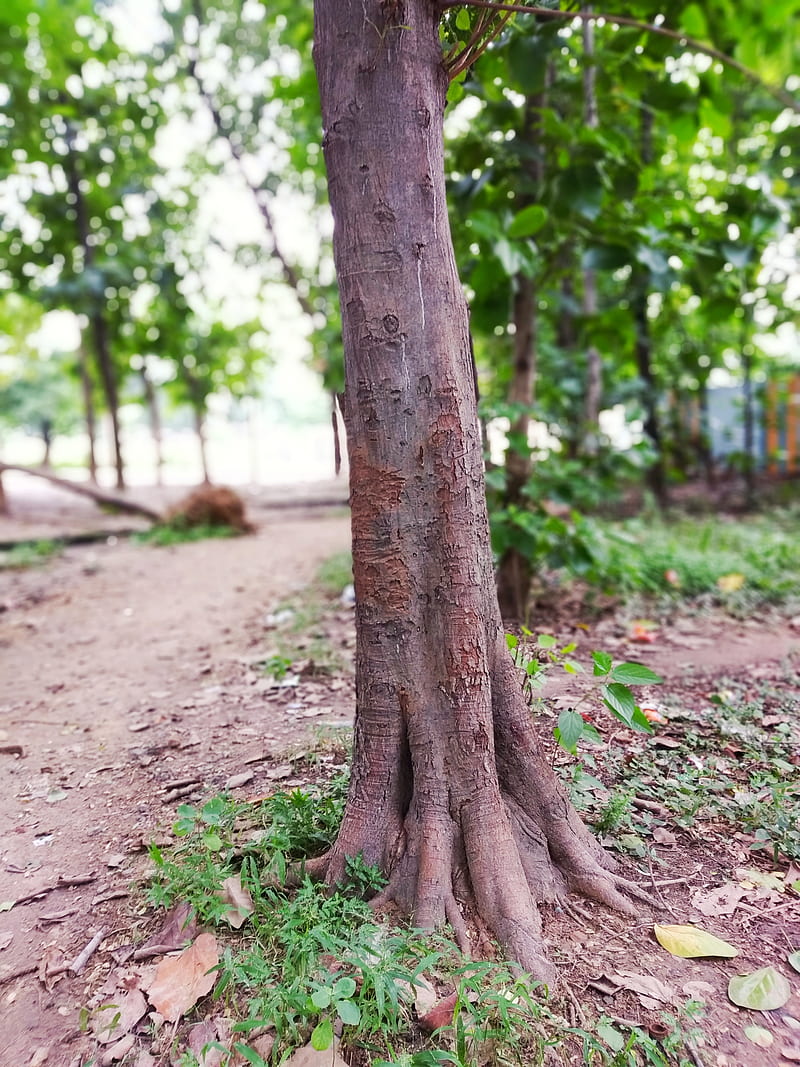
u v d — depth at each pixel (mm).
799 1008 1694
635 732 2996
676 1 3938
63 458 37844
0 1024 1786
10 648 5000
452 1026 1602
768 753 2846
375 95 1939
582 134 3648
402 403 2002
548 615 4738
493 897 1939
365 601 2105
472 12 2217
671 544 5820
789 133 6098
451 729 2070
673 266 5000
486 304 4430
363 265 1981
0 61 9914
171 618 5473
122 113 11125
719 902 2051
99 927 2090
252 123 10070
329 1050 1577
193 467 30438
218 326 14430
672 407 9914
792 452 11109
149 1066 1632
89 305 11672
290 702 3631
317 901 1967
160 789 2848
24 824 2693
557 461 5355
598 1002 1706
